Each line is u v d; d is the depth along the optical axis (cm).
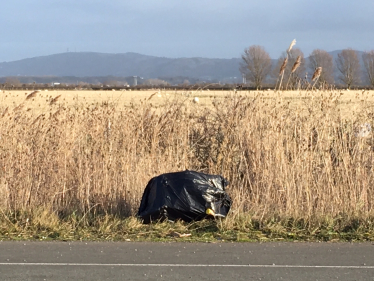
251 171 1027
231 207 958
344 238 801
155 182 904
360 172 984
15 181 979
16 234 819
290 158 1025
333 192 960
